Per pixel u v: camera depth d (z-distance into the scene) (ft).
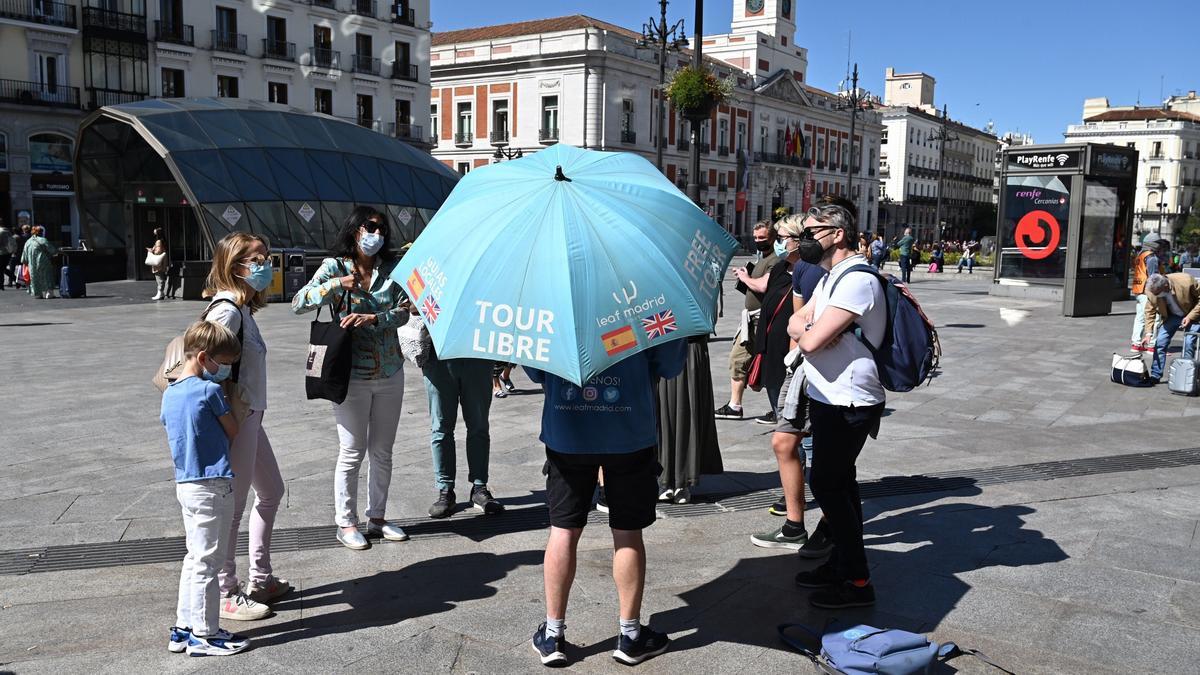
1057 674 10.62
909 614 12.32
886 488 18.56
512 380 31.96
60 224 119.24
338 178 88.63
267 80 136.05
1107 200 54.80
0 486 18.02
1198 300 31.30
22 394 28.22
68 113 115.55
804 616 12.30
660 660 11.01
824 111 233.35
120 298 67.51
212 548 10.98
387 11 151.23
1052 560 14.32
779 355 15.90
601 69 161.17
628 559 10.81
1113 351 39.88
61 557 14.30
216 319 11.39
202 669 10.63
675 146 181.37
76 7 115.85
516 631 11.80
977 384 31.37
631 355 10.41
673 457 17.40
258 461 12.38
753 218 208.33
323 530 15.83
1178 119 341.62
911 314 12.23
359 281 14.33
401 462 20.51
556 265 9.64
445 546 15.08
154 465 19.67
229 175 80.02
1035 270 64.23
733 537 15.66
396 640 11.48
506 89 170.71
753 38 209.87
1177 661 10.96
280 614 12.28
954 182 338.34
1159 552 14.67
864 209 259.39
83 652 11.03
